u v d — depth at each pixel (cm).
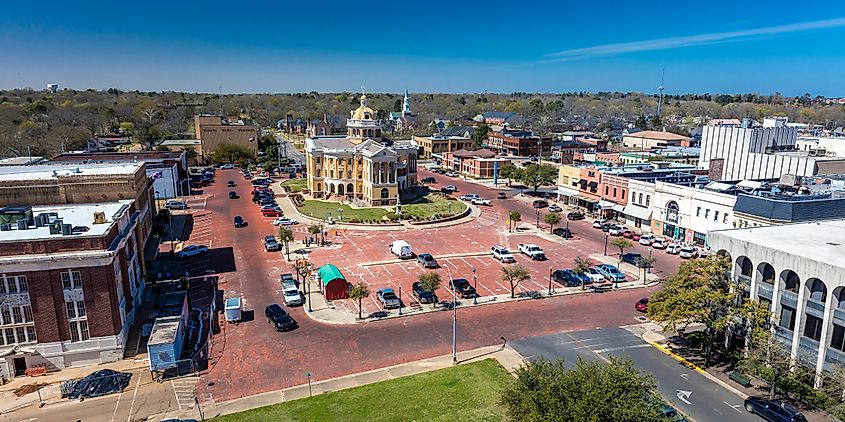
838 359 4319
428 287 6244
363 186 12912
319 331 5734
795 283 4656
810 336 4556
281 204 12625
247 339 5531
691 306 4962
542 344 5497
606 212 11206
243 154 19962
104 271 5022
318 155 13162
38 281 4850
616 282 7300
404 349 5369
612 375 3409
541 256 8469
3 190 7662
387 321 6012
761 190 8656
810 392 4431
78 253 4966
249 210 12006
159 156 14838
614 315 6275
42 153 17850
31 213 5800
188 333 5559
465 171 18300
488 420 4116
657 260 8469
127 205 6581
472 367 4988
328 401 4397
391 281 7312
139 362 5131
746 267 5122
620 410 3155
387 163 12356
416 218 10956
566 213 12000
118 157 14338
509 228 10562
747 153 11600
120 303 5366
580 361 3762
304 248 8919
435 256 8550
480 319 6103
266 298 6631
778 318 4778
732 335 5281
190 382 4728
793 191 8538
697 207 9031
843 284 4181
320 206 12344
